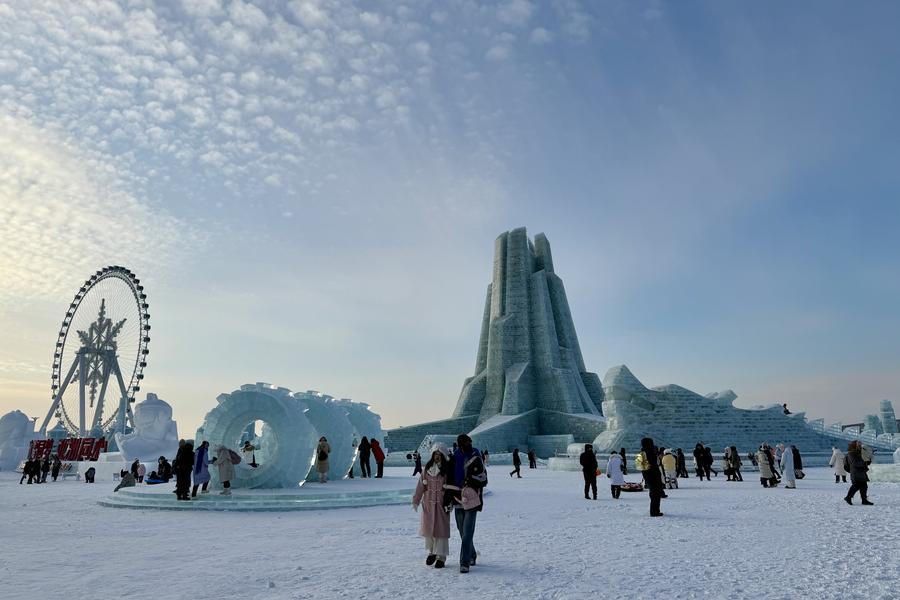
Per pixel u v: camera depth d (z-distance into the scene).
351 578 8.55
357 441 34.12
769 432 50.59
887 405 76.12
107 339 65.31
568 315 83.88
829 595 7.23
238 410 21.34
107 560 10.05
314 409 27.84
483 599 7.29
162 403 52.78
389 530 13.62
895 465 26.36
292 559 10.06
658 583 7.99
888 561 9.16
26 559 10.17
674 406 50.28
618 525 14.02
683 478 32.47
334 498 19.00
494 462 59.66
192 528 14.16
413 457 56.81
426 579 8.45
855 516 14.70
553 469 46.06
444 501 9.41
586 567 9.11
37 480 34.69
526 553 10.42
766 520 14.41
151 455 49.22
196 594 7.66
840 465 27.16
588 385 82.12
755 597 7.21
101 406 64.25
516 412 72.38
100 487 30.62
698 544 11.09
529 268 83.19
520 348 77.62
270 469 21.30
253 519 15.91
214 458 19.50
